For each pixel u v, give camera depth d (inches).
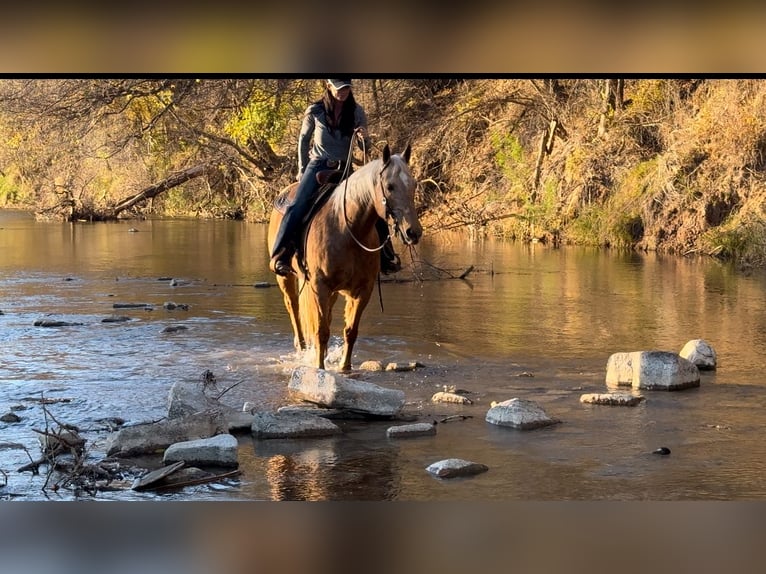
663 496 192.9
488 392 303.0
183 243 965.2
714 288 598.5
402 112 1052.5
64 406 276.7
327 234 310.0
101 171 1349.7
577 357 364.5
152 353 366.6
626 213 921.5
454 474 209.5
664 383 307.9
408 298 552.1
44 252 847.1
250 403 278.2
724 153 845.8
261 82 1052.5
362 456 227.8
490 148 1101.1
